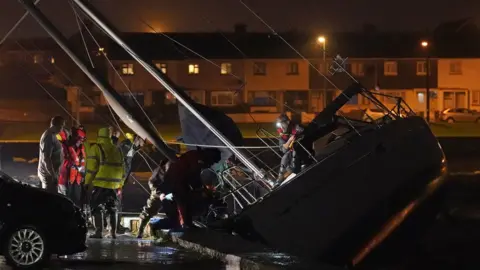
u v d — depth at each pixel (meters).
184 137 15.50
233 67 74.31
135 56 15.20
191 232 13.39
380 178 13.67
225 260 11.19
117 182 15.18
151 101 68.62
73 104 55.25
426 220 14.55
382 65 80.62
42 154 14.85
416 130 14.27
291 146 14.65
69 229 11.15
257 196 16.06
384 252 14.17
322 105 75.19
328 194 13.38
